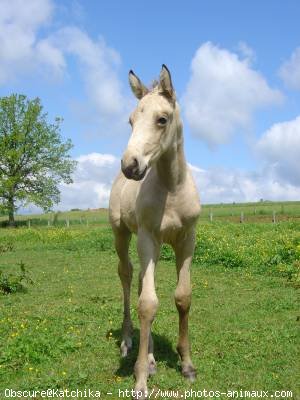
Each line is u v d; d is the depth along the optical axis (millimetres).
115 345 5750
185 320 4742
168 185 4441
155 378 4660
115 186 5750
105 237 18047
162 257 13750
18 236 22781
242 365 5047
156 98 4160
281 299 8273
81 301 8523
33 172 43969
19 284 9648
